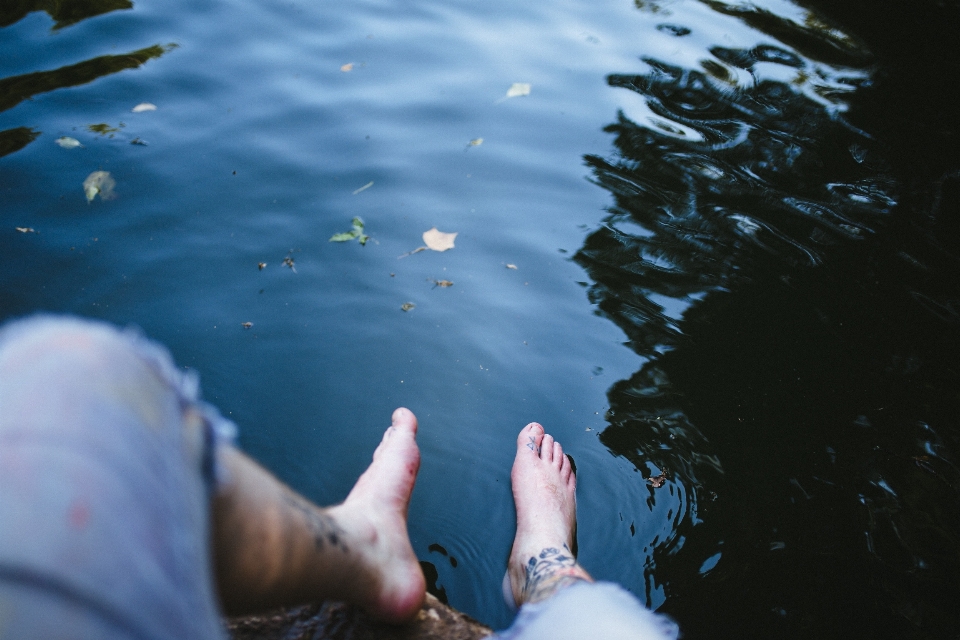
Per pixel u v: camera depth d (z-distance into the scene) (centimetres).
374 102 338
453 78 360
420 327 238
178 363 217
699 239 276
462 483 200
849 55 405
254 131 312
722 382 227
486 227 277
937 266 269
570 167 308
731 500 197
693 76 375
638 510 196
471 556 183
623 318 246
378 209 279
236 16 392
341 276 252
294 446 202
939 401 222
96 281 237
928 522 191
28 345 41
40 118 302
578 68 375
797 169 314
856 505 195
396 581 129
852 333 243
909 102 365
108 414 37
